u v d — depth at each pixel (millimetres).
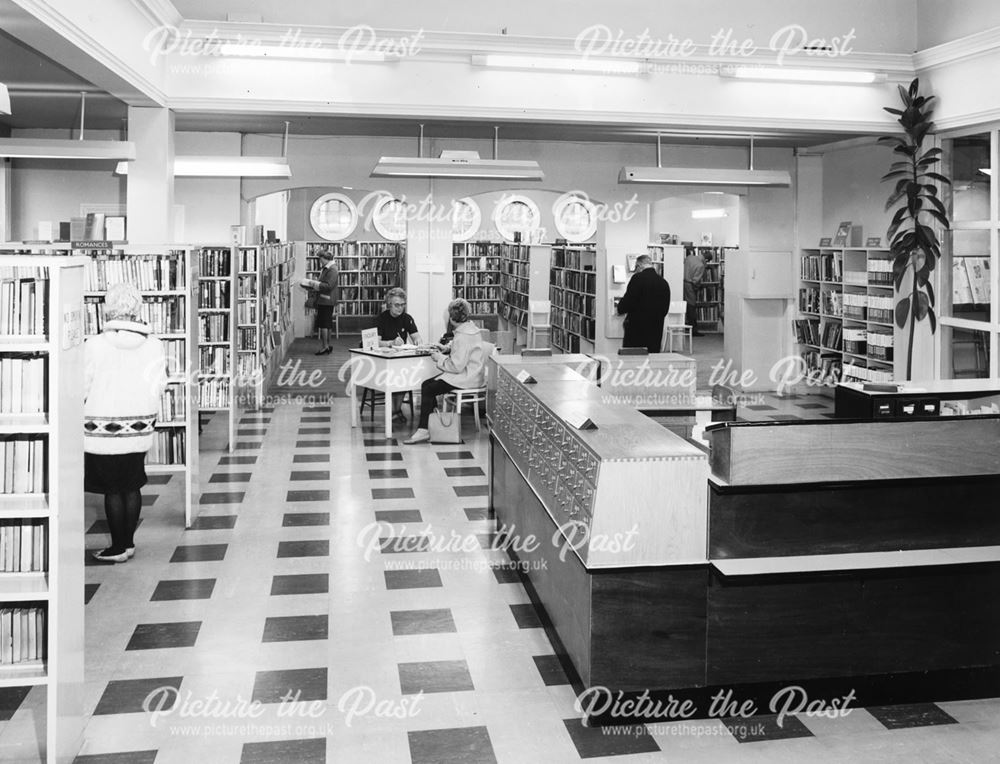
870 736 3691
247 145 11805
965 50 9281
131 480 5789
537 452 4949
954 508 4141
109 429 5660
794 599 3861
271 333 13273
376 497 7445
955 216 10156
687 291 19484
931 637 4000
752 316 13211
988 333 9648
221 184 11922
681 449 3844
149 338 5789
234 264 9125
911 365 10336
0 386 3367
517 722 3803
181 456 6672
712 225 22422
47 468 3404
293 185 12000
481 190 12531
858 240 11977
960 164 10023
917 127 9922
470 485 7852
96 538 6316
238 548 6117
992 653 4066
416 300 12578
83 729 3662
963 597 4016
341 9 9391
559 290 14984
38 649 3436
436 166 10250
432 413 9617
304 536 6387
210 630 4746
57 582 3322
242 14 9234
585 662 3812
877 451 4031
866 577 3900
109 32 6691
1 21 5363
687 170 10727
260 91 8938
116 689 4082
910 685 4008
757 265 12906
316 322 18500
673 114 9703
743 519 3895
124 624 4816
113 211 12008
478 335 9750
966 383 5605
